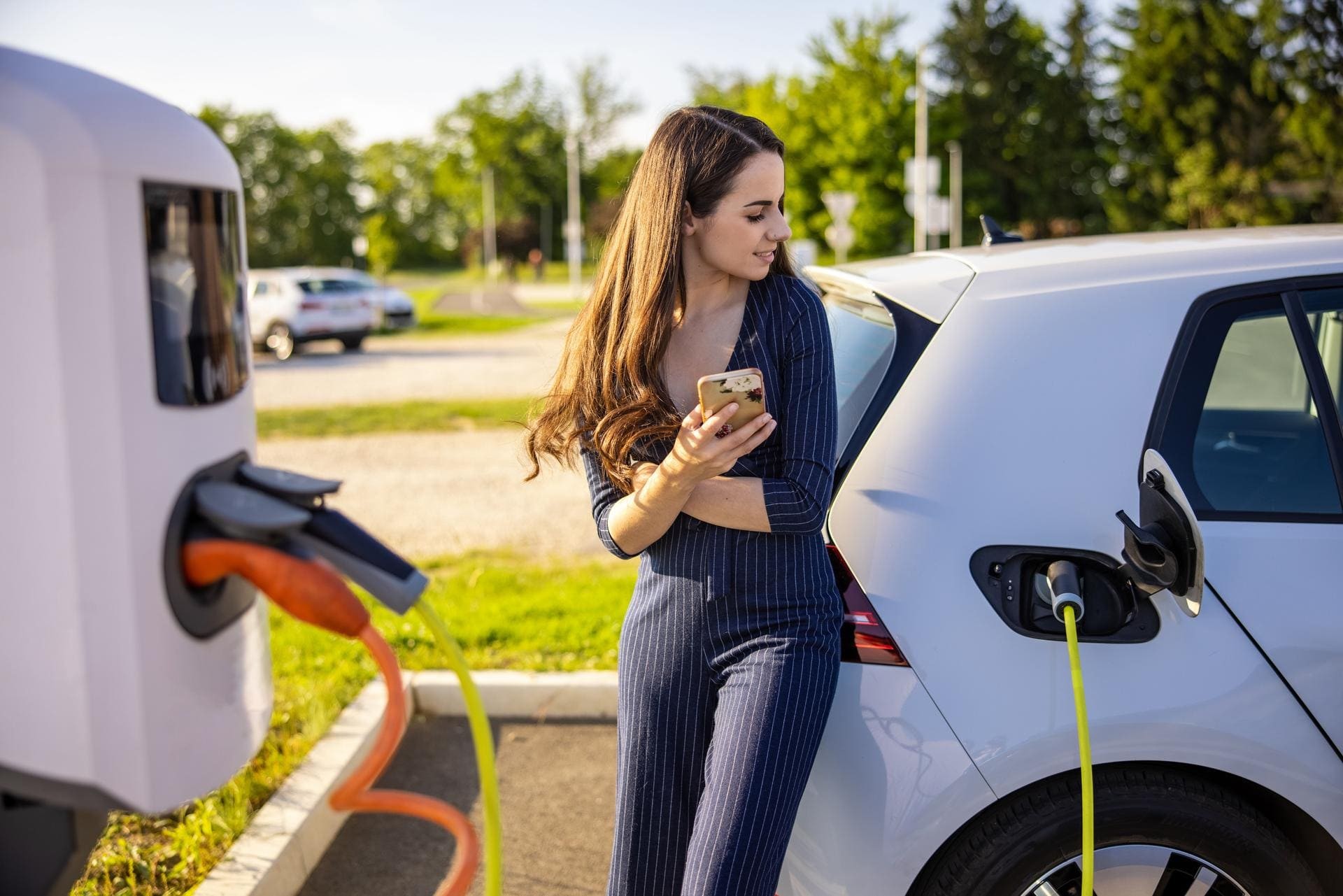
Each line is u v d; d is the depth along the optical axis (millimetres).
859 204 39781
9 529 1236
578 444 1992
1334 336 2387
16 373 1213
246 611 1486
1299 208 40500
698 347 1874
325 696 3775
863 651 1954
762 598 1804
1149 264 2176
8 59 1242
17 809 1416
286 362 18812
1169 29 42625
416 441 10188
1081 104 51188
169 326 1306
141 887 2734
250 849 2824
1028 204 51906
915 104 40656
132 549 1262
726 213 1788
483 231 97188
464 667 1506
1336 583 1981
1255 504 2057
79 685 1263
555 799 3367
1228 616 1964
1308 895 1976
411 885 2945
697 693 1863
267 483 1413
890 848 1925
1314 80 39312
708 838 1721
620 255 1892
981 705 1925
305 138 103500
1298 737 1936
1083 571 1970
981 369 2070
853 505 2020
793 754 1755
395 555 1439
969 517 1990
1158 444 2047
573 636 4395
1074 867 1969
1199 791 1962
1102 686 1930
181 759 1346
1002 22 51406
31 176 1188
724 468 1707
